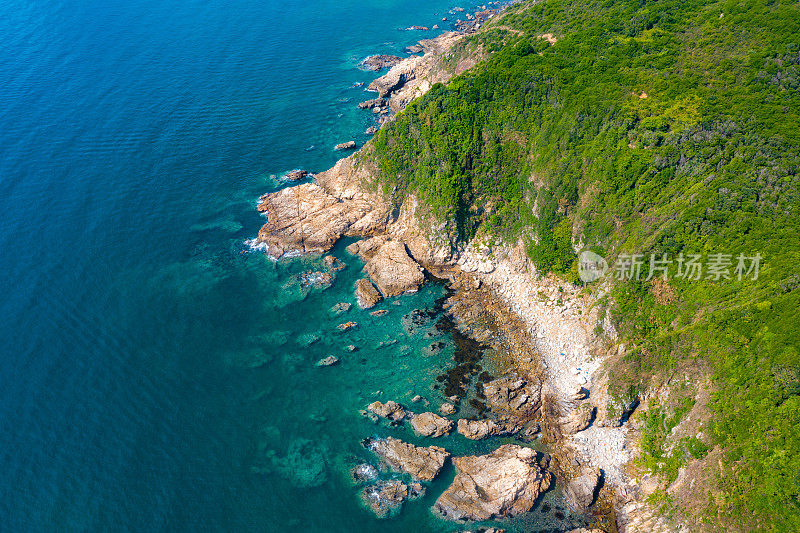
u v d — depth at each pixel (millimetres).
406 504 60531
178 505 59188
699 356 60688
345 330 81500
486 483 60938
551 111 88250
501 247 89625
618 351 70625
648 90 81438
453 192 89875
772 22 79000
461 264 91188
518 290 85500
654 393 63938
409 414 69625
